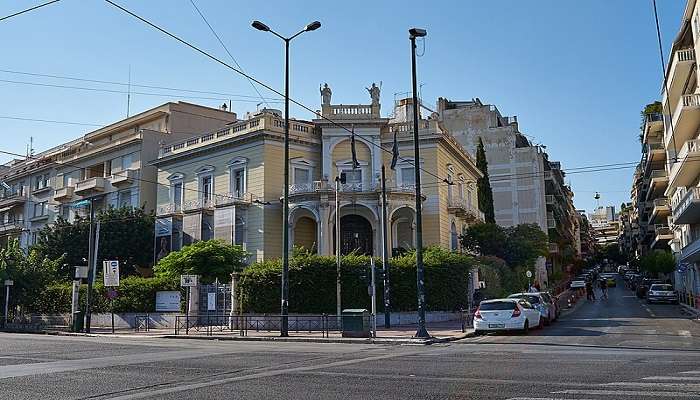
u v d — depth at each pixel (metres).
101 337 27.36
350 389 9.38
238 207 40.16
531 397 8.38
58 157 60.81
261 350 17.45
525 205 68.88
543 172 75.62
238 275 30.14
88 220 45.22
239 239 40.00
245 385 9.97
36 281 39.00
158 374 11.59
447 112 72.94
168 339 25.23
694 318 30.27
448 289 32.16
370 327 23.42
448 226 42.91
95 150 54.41
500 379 10.16
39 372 12.05
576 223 127.25
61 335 30.08
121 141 51.41
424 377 10.62
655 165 58.81
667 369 11.12
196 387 9.83
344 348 18.42
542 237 52.25
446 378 10.42
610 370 11.09
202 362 13.77
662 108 49.09
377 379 10.46
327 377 10.81
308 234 40.62
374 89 41.38
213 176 43.09
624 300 52.06
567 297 49.78
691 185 43.28
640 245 111.19
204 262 33.31
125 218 44.78
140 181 48.97
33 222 61.94
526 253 49.22
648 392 8.56
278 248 39.38
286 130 25.31
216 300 30.86
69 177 58.22
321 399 8.54
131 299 34.59
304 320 28.38
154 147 50.16
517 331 23.78
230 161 41.91
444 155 43.06
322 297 29.17
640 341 18.53
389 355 15.30
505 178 69.81
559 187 93.06
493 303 23.28
